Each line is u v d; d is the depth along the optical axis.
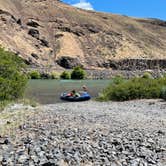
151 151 12.04
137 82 42.59
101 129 15.94
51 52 178.75
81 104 35.69
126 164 10.48
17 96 32.59
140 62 199.88
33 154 11.28
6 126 17.19
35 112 24.31
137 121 20.23
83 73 125.06
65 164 10.41
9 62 31.48
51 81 101.94
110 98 41.06
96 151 11.73
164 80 43.75
